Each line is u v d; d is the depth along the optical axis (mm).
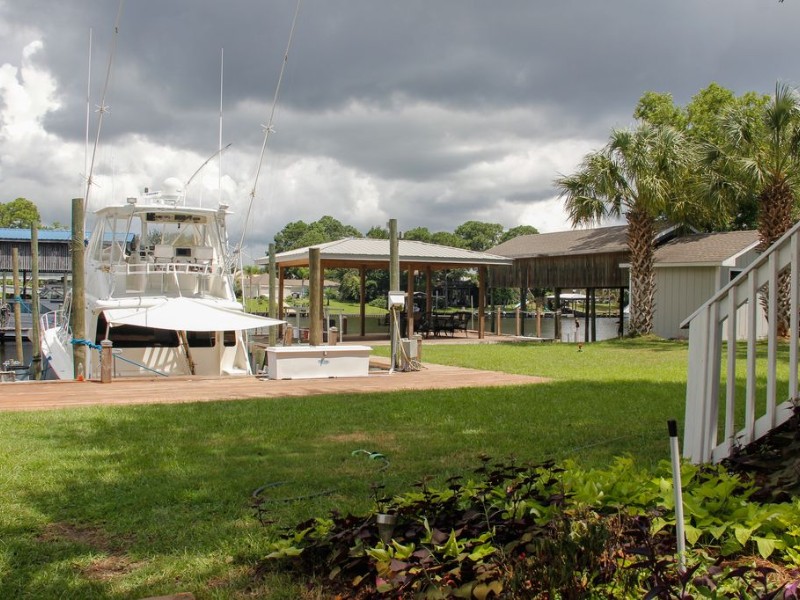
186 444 7195
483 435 7621
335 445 7145
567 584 2855
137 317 13742
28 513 4832
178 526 4566
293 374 13859
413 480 5629
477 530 3529
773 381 5000
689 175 25938
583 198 24828
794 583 2666
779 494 4078
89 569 3877
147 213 16062
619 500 3816
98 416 8922
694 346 5609
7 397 11000
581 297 89438
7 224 93875
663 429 7863
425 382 13211
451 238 97750
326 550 3762
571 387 11945
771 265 5035
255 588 3535
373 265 27703
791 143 21375
